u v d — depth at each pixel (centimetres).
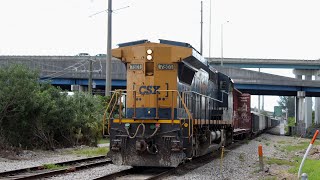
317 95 7731
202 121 1847
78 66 6288
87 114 2891
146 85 1606
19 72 2359
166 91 1588
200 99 1930
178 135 1516
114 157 1564
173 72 1602
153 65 1612
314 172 1488
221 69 6731
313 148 3128
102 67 6212
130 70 1634
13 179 1274
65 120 2644
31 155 2091
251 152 2625
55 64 6353
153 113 1584
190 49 1600
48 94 2520
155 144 1530
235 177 1466
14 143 2323
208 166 1773
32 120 2403
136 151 1531
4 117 2308
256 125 4744
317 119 9594
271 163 1992
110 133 1578
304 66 8206
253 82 6719
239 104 3666
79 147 2656
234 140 3644
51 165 1656
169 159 1518
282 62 8169
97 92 6269
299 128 6756
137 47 1630
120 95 1617
